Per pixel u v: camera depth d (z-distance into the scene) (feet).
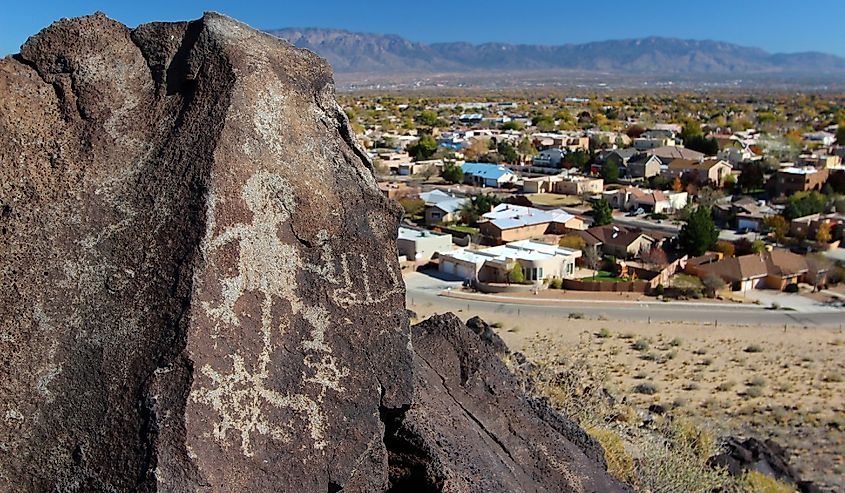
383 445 20.75
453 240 197.88
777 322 143.13
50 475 17.54
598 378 86.17
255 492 17.99
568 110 604.08
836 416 92.22
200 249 18.90
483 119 542.57
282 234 20.48
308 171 21.45
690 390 101.50
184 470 17.02
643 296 158.30
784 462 58.90
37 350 18.62
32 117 21.21
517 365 50.70
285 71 22.35
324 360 19.98
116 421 17.58
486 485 23.63
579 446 32.86
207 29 21.94
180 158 20.31
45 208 20.10
